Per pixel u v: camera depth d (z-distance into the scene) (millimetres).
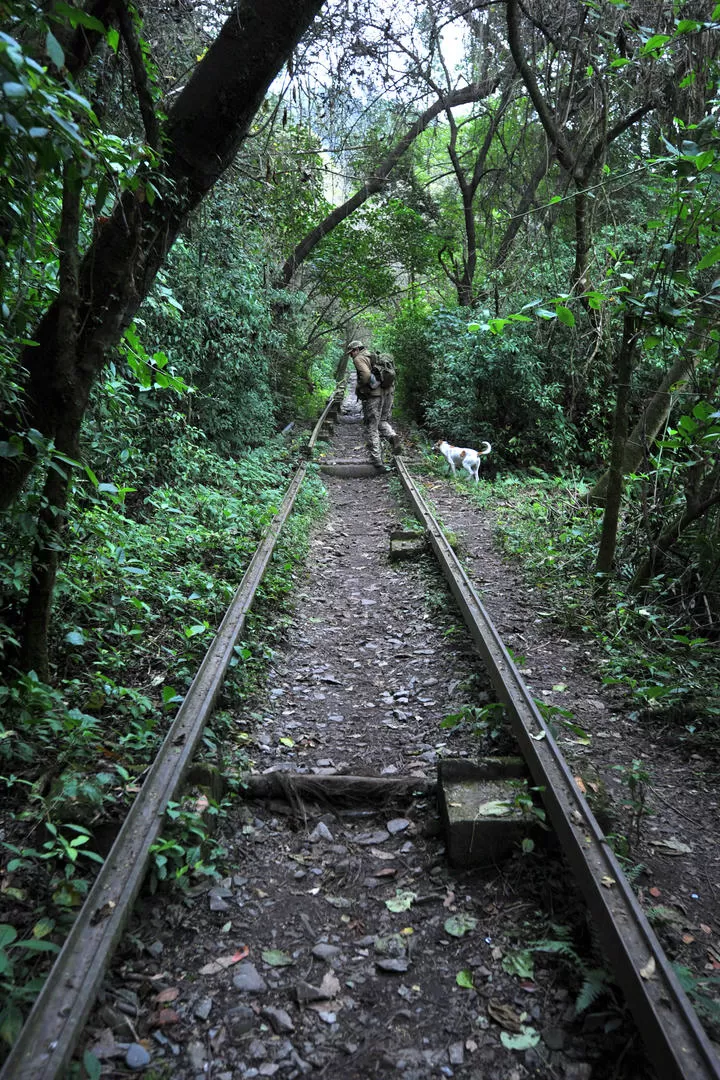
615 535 6617
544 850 3176
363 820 3602
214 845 3236
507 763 3592
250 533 8008
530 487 12180
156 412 8773
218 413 11719
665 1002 2135
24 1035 1998
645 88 8680
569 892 2934
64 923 2637
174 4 7125
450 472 12820
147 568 5918
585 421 13422
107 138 2939
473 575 7402
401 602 6871
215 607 5840
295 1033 2400
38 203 3467
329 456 14992
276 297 14195
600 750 4270
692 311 5547
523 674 5258
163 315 8508
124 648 4938
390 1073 2266
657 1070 2043
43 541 3746
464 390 13828
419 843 3389
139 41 3549
